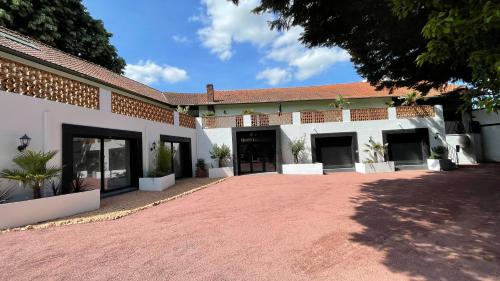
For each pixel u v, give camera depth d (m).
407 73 9.96
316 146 18.41
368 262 4.02
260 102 25.70
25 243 5.07
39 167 7.11
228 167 17.31
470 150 19.23
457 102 19.62
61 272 3.89
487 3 2.88
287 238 5.14
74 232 5.75
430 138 17.84
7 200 6.76
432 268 3.76
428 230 5.38
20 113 7.34
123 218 6.96
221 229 5.82
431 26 3.36
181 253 4.53
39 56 11.03
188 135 17.12
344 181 12.80
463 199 8.01
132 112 12.20
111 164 11.17
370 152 17.86
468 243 4.64
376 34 7.71
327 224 5.95
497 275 3.51
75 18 20.45
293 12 7.62
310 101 26.69
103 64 22.97
